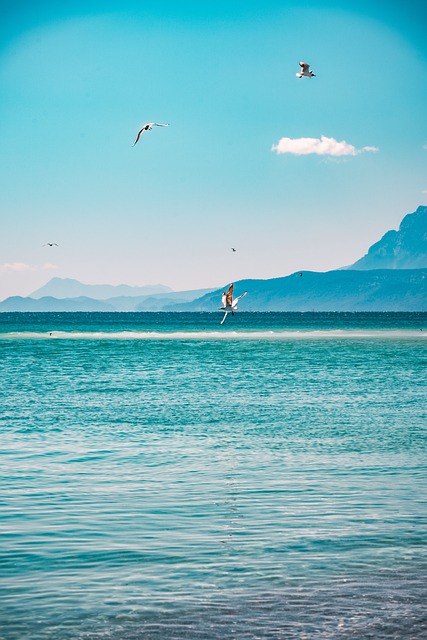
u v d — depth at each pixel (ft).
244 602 44.96
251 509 65.31
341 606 44.19
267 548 54.80
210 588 47.19
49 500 68.33
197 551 54.24
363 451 91.40
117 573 49.85
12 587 47.50
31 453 89.86
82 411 126.62
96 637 40.50
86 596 46.06
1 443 96.43
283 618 42.63
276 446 94.84
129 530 59.16
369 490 72.08
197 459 86.74
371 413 125.08
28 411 126.21
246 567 50.88
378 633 40.68
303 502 67.72
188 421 115.85
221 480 76.23
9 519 62.23
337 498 69.10
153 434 103.81
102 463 84.23
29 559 52.54
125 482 75.31
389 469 81.35
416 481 75.82
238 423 113.91
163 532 58.70
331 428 109.19
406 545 55.47
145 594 46.26
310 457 88.02
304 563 51.67
